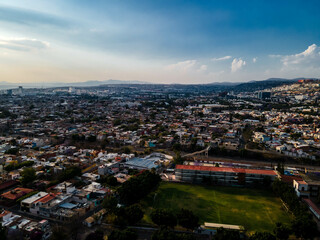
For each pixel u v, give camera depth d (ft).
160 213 396.37
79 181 576.61
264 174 609.83
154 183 563.89
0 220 396.57
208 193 567.18
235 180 618.03
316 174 647.56
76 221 391.45
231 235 338.95
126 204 484.74
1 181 581.53
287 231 366.02
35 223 397.60
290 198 475.31
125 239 335.88
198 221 423.23
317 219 451.94
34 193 500.74
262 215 465.88
